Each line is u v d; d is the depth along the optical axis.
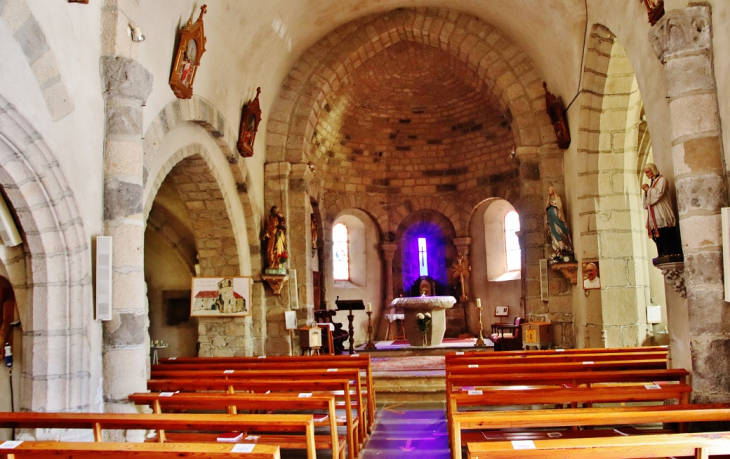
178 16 9.38
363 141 19.48
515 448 3.76
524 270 14.58
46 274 6.55
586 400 5.87
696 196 6.76
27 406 6.50
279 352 13.70
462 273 19.42
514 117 13.88
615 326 11.32
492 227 19.67
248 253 13.48
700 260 6.69
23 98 6.02
